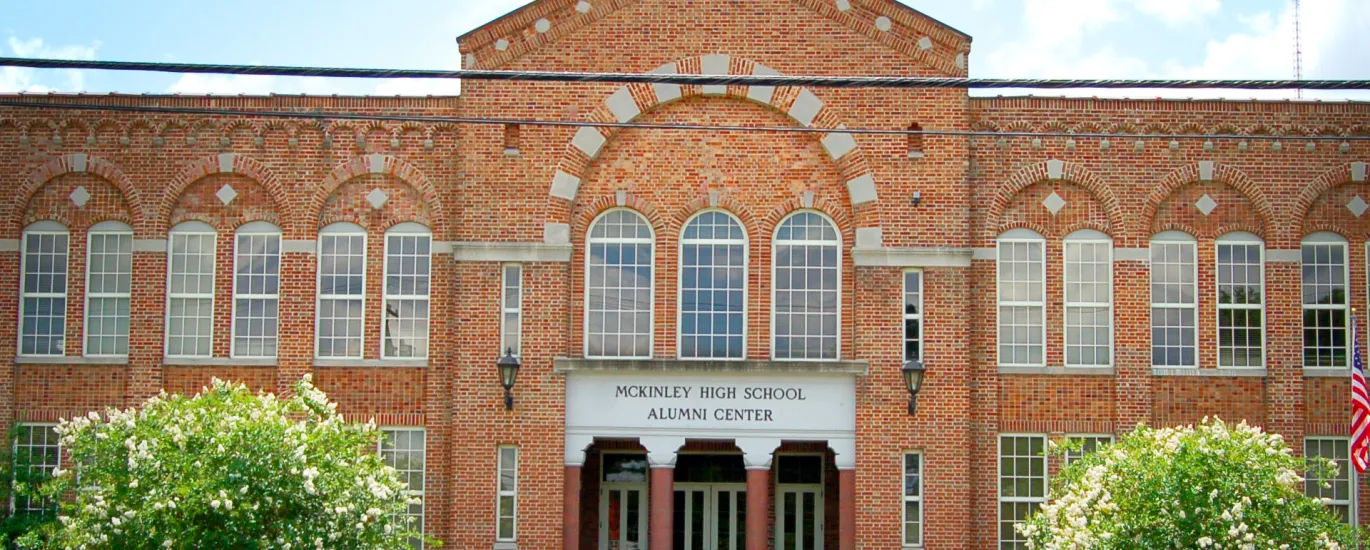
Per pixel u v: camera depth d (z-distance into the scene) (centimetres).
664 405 2983
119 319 3097
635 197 3036
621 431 2977
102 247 3102
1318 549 2339
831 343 3031
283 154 3083
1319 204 3088
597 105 3036
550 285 2995
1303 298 3080
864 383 2973
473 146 3017
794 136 3048
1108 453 2459
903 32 3048
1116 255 3061
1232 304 3075
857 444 2961
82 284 3092
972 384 3041
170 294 3081
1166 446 2406
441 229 3069
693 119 3053
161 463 2272
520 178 3012
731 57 3047
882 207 3005
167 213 3080
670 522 2969
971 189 3070
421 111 3084
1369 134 3064
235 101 3089
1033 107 3078
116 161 3091
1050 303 3064
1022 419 3045
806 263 3044
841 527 2969
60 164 3091
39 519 2806
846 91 3038
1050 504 2708
